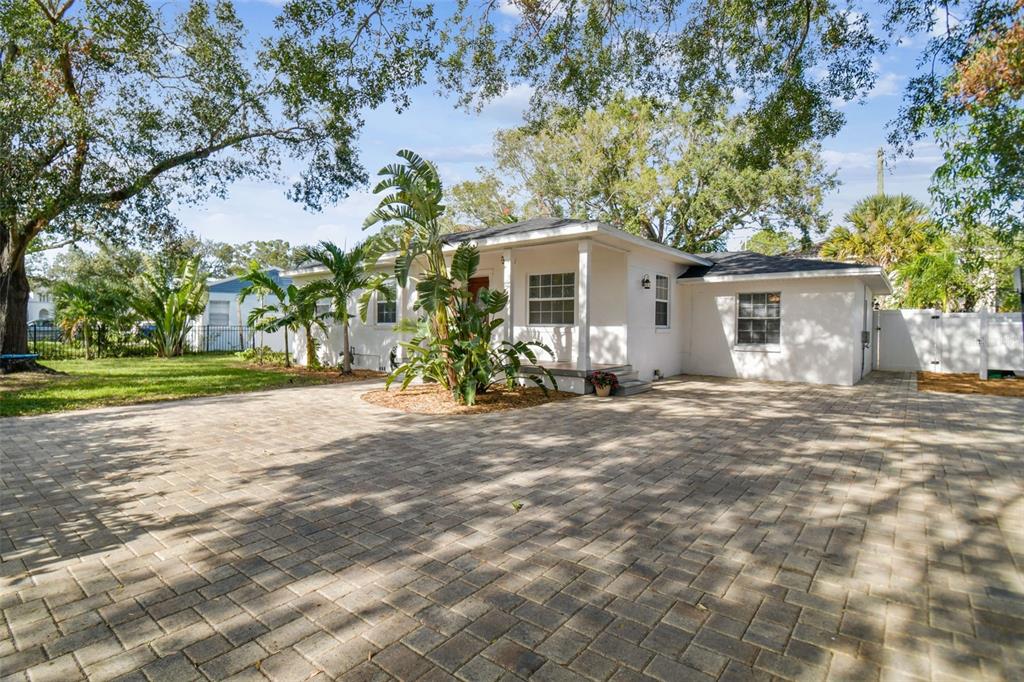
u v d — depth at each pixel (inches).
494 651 92.0
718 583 116.0
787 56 320.2
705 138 817.5
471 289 533.3
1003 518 153.7
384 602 108.0
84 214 413.4
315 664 88.4
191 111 440.5
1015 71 280.8
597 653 91.5
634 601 108.5
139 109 423.5
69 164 405.4
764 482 187.3
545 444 243.1
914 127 313.1
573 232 366.9
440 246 352.5
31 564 125.0
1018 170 360.2
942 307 705.6
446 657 90.3
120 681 84.1
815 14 297.9
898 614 104.1
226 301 991.0
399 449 234.2
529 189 1019.3
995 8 263.9
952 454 225.1
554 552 131.6
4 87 344.8
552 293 482.0
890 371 584.4
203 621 101.0
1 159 346.9
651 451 230.4
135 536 141.4
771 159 385.4
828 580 117.6
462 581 116.8
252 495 173.8
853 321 458.0
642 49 334.6
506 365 377.7
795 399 374.9
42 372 522.0
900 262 824.9
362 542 137.4
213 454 225.6
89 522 150.9
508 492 176.9
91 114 385.7
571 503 166.4
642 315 465.4
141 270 1041.5
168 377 502.6
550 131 439.2
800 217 829.8
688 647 93.3
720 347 525.0
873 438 254.7
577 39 330.0
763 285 500.1
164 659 89.7
